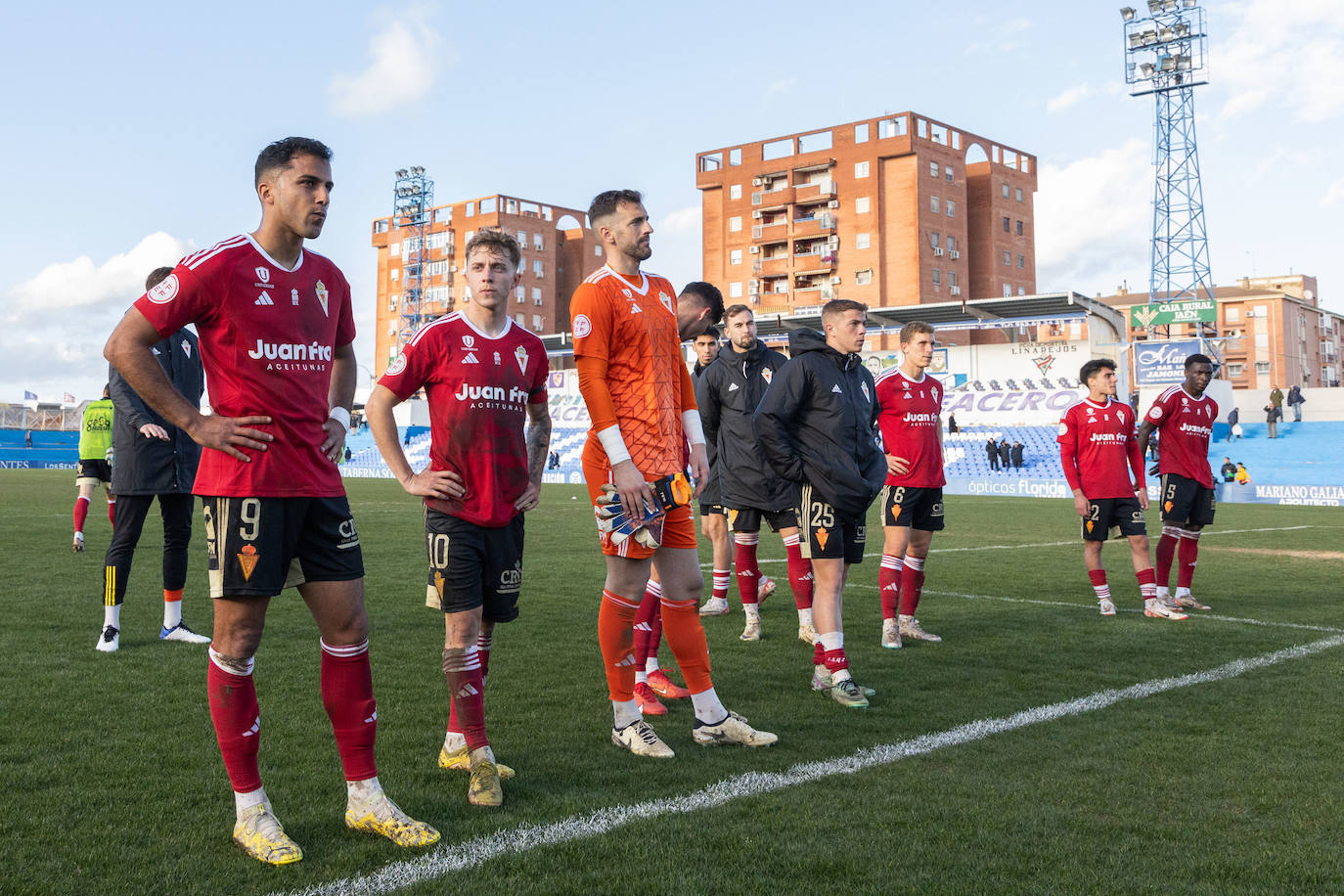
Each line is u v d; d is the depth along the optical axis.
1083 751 3.79
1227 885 2.56
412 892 2.49
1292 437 37.84
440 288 79.06
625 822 3.01
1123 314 40.91
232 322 2.77
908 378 6.23
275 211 2.85
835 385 4.78
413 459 46.00
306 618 6.75
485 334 3.50
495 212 75.31
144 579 8.59
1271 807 3.16
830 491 4.70
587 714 4.38
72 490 24.25
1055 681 5.09
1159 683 5.02
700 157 66.38
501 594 3.55
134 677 4.93
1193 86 48.31
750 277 63.59
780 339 41.44
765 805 3.16
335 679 2.92
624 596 3.82
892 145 57.59
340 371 3.19
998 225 62.66
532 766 3.61
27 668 5.12
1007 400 39.00
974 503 25.11
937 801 3.21
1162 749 3.80
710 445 6.88
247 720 2.82
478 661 3.39
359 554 3.01
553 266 79.06
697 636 3.95
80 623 6.46
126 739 3.84
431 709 4.40
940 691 4.88
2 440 57.78
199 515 17.50
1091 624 6.91
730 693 4.87
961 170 60.31
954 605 7.81
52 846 2.78
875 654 5.82
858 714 4.40
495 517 3.44
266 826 2.77
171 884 2.54
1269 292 76.12
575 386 50.12
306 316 2.91
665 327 3.91
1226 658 5.68
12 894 2.46
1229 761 3.65
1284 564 10.80
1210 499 7.59
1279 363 75.56
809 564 6.18
